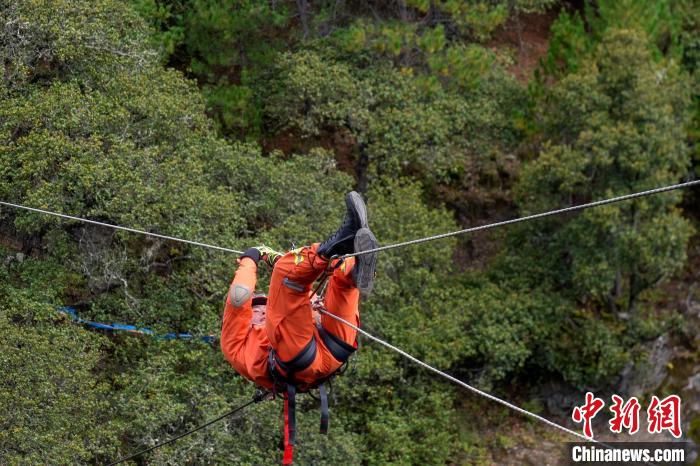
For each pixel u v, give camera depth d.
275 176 17.39
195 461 15.28
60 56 15.29
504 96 22.08
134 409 14.79
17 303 14.42
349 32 20.47
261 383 9.04
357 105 19.73
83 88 16.25
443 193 23.53
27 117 14.80
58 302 14.88
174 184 15.19
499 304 19.81
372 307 18.05
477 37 23.72
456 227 19.95
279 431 15.99
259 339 8.98
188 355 15.31
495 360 19.30
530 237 21.17
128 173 14.82
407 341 18.17
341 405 17.83
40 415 13.64
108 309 15.70
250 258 8.99
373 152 19.94
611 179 19.83
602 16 22.88
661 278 20.91
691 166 23.23
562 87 20.42
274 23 20.52
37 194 14.22
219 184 17.33
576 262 20.08
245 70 20.50
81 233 15.52
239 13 20.06
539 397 21.69
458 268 22.69
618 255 20.02
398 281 18.92
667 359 22.30
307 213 17.62
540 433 21.14
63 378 13.92
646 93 19.66
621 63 20.06
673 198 19.97
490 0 22.41
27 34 15.55
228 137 20.47
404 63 21.52
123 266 15.63
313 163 18.44
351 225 8.12
